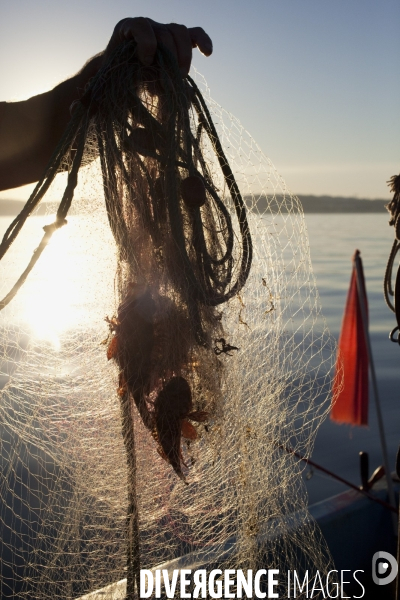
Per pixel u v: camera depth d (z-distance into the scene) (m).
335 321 11.70
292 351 1.65
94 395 1.57
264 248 1.58
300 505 1.71
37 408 1.57
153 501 1.56
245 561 1.59
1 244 1.25
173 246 1.36
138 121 1.37
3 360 1.61
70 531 1.55
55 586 1.52
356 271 4.30
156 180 1.38
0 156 1.52
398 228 1.96
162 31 1.36
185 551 1.84
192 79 1.39
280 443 1.65
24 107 1.52
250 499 1.56
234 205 1.39
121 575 1.56
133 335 1.33
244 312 1.58
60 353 1.59
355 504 3.23
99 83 1.32
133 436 1.41
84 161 1.49
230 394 1.54
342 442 6.82
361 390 4.38
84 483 1.55
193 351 1.42
